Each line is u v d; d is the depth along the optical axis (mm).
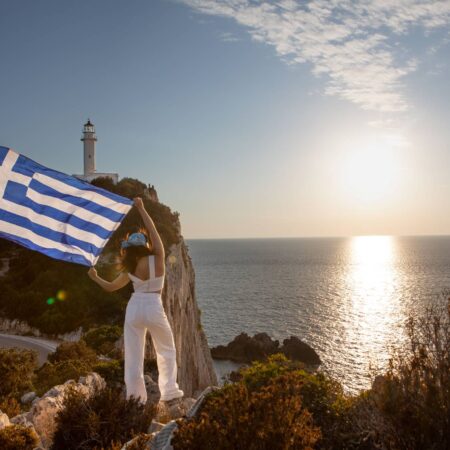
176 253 55938
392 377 4535
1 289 55719
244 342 70625
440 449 4004
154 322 6492
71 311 49375
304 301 121875
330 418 4934
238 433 3998
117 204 6480
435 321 4484
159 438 4871
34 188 6098
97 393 6918
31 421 7609
